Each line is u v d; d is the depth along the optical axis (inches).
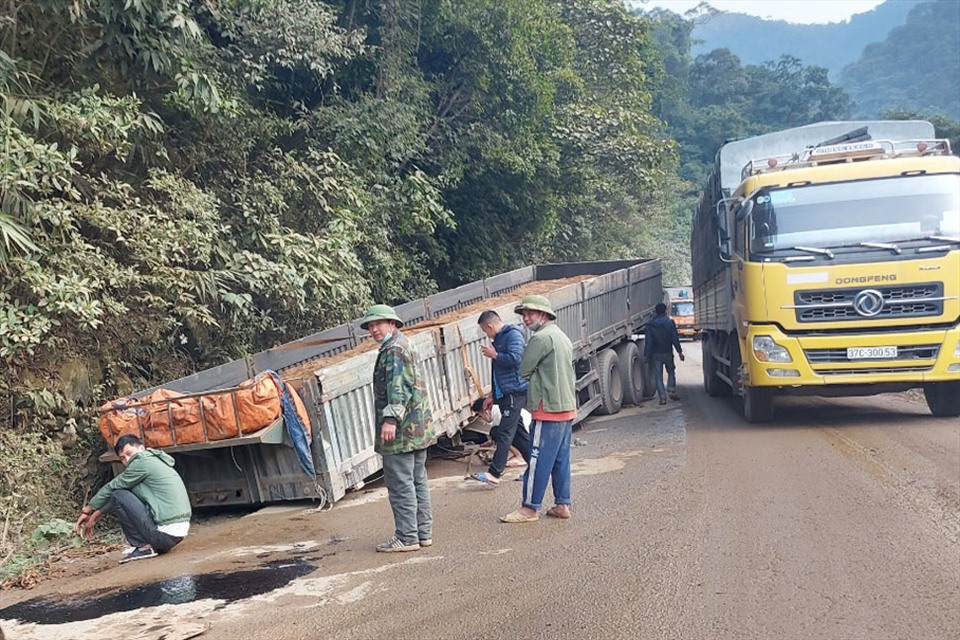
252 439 281.0
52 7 320.8
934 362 373.1
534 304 263.0
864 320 376.5
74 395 321.4
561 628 173.0
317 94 528.1
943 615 170.9
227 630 181.5
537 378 259.3
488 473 318.7
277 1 433.4
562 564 214.8
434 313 474.3
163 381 370.9
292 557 238.4
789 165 414.3
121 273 322.0
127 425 289.1
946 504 251.0
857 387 386.9
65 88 350.0
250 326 410.0
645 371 574.2
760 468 314.3
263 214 421.4
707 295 588.1
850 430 383.9
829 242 383.2
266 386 286.4
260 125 448.1
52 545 271.3
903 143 413.4
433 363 337.1
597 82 883.4
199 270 378.3
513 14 634.8
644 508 266.8
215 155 426.9
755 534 231.1
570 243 976.9
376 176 523.8
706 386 611.8
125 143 341.4
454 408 348.2
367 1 561.3
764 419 420.5
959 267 371.2
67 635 184.2
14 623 197.0
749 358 394.0
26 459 289.0
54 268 306.3
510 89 652.1
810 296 382.6
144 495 256.2
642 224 1307.8
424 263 653.3
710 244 556.7
